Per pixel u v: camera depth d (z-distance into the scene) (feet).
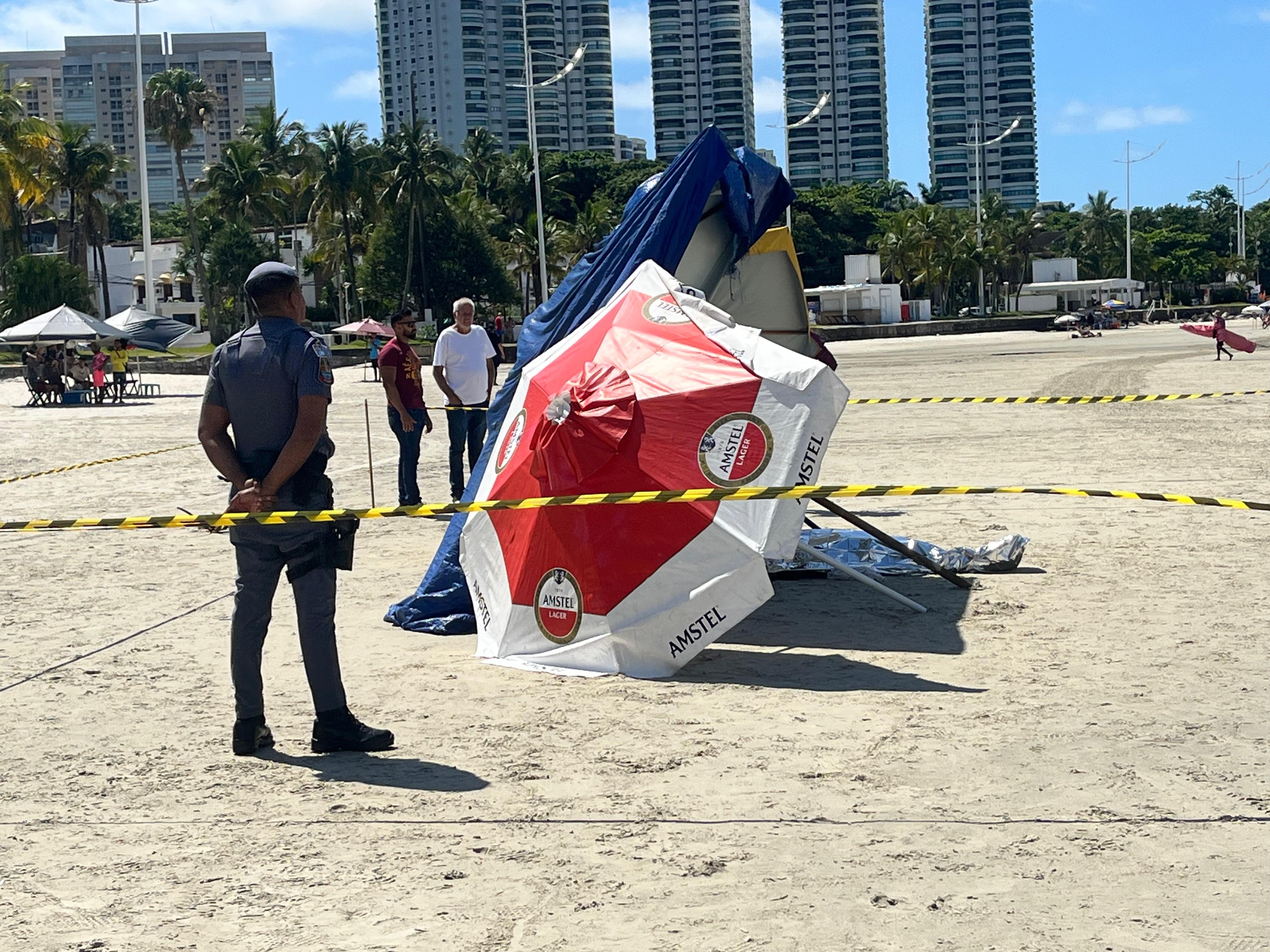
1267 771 15.47
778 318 30.60
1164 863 12.89
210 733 18.61
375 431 76.43
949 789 15.19
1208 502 18.74
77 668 22.56
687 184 26.71
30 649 24.12
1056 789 15.06
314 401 17.08
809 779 15.69
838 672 20.88
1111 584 26.68
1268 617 23.38
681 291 24.91
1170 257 491.72
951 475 45.06
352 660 22.75
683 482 21.79
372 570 31.27
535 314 27.81
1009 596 25.96
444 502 43.27
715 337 23.43
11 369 180.04
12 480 49.70
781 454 21.61
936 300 427.33
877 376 121.90
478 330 41.16
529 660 22.21
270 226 315.37
